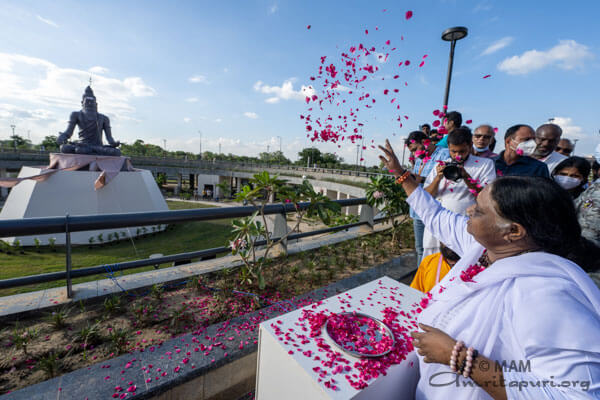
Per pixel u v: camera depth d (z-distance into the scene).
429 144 3.52
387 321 1.50
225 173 40.25
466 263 1.28
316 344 1.30
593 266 1.11
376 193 4.75
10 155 30.66
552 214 0.88
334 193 30.17
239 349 1.93
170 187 45.59
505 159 2.94
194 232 13.88
